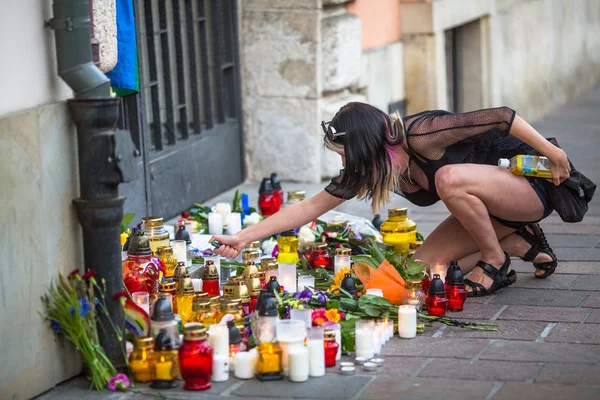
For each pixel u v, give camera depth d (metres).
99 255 3.99
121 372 4.04
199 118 7.59
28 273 3.79
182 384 3.91
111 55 4.81
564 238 6.41
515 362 4.07
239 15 8.20
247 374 3.95
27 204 3.77
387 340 4.37
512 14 12.05
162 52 7.07
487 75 11.33
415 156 4.85
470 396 3.70
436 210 7.56
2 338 3.67
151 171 6.77
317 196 4.86
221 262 5.29
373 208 4.78
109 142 3.91
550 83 13.73
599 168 8.94
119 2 5.50
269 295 4.05
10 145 3.68
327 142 4.73
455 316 4.71
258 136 8.38
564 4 14.42
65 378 4.02
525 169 4.85
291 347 3.93
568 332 4.45
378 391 3.78
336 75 8.30
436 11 9.83
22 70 3.84
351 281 4.71
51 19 3.92
